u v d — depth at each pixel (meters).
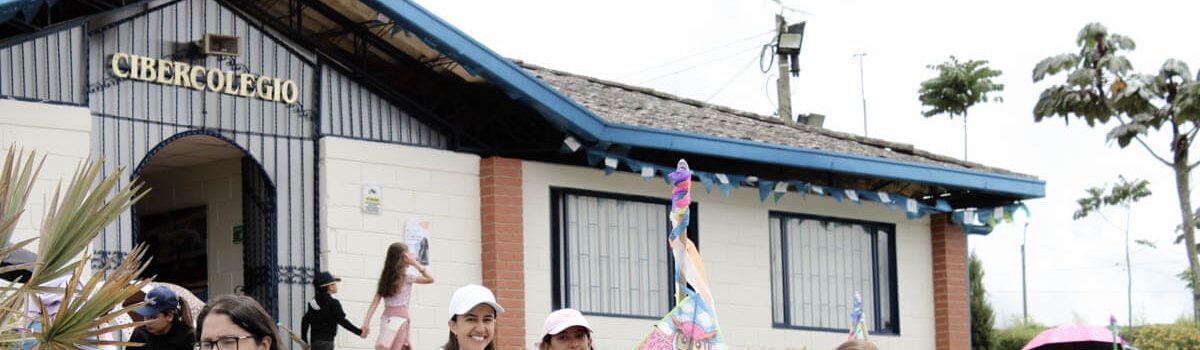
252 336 6.64
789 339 17.02
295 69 13.89
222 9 13.41
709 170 16.39
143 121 12.76
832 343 17.47
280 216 13.60
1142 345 32.00
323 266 13.73
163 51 12.98
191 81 13.09
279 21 13.77
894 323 18.17
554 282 15.17
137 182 12.62
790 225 17.41
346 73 14.19
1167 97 41.25
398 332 12.89
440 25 13.49
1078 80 41.41
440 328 14.35
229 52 13.13
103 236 12.47
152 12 12.96
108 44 12.64
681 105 18.12
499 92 14.74
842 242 17.92
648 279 16.06
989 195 18.59
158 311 8.59
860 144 18.69
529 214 15.06
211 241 14.86
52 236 6.66
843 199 17.94
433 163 14.59
